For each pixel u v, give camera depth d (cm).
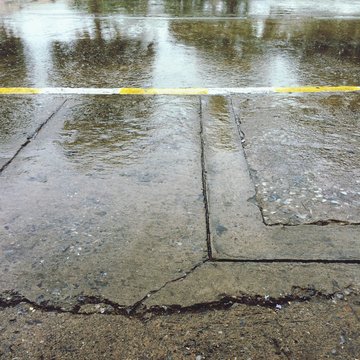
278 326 153
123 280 172
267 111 338
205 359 140
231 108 343
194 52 509
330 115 333
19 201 221
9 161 260
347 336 149
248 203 220
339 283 171
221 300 163
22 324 153
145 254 186
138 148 276
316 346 145
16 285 170
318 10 810
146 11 779
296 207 217
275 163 259
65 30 622
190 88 388
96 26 646
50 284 170
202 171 249
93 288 168
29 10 789
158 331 151
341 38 585
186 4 859
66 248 189
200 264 180
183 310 159
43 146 279
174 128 305
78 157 265
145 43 549
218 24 666
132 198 224
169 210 214
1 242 192
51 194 227
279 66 459
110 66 454
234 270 177
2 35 594
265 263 181
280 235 198
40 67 452
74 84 399
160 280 172
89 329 151
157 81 407
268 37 585
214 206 218
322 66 462
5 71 439
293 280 173
